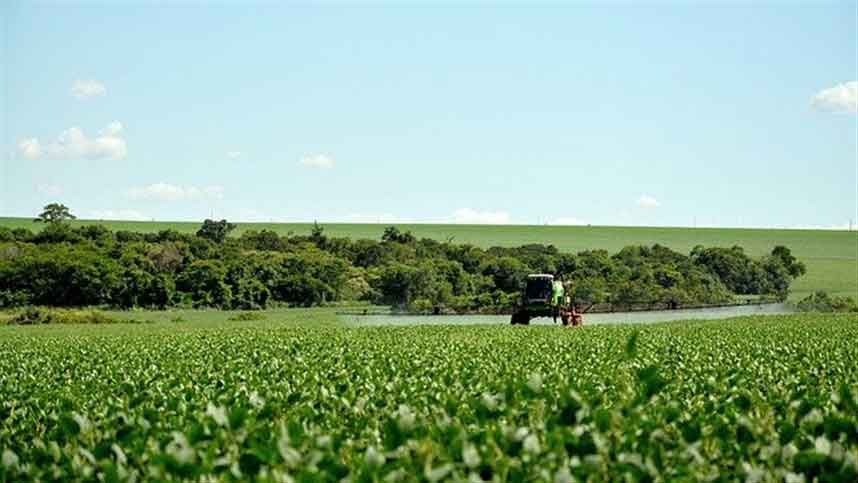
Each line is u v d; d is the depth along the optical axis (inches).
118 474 444.1
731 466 495.2
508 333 2116.1
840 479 446.9
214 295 4062.5
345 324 2891.2
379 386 834.8
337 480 442.6
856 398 639.1
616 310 4030.5
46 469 494.3
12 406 771.4
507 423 566.6
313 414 623.8
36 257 3966.5
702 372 1015.6
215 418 519.5
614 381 844.6
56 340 2055.9
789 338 1809.8
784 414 613.0
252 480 459.8
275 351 1542.8
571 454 482.6
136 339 2021.4
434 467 454.9
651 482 446.6
